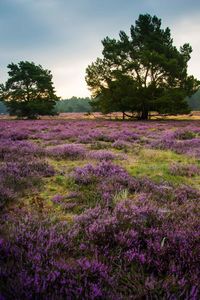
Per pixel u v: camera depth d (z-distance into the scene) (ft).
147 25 165.99
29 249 10.82
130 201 16.96
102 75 168.45
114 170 24.75
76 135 58.59
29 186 20.59
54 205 17.34
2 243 10.64
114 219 13.66
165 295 8.53
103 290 8.51
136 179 22.44
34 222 13.42
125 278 9.54
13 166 25.53
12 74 211.00
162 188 20.84
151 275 9.50
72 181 22.15
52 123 112.06
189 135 58.44
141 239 12.31
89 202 17.51
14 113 213.66
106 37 166.20
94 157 32.78
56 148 37.04
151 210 15.17
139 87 155.22
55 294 8.23
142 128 83.97
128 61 161.38
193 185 23.12
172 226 13.25
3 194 17.40
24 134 55.98
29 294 7.94
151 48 161.89
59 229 13.05
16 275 8.85
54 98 219.41
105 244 11.84
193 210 16.30
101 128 81.51
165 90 155.33
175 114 159.02
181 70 156.46
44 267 9.74
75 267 9.59
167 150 41.11
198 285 8.95
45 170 25.17
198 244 11.35
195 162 32.76
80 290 8.27
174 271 9.81
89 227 13.16
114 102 164.96
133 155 36.96
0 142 42.91
